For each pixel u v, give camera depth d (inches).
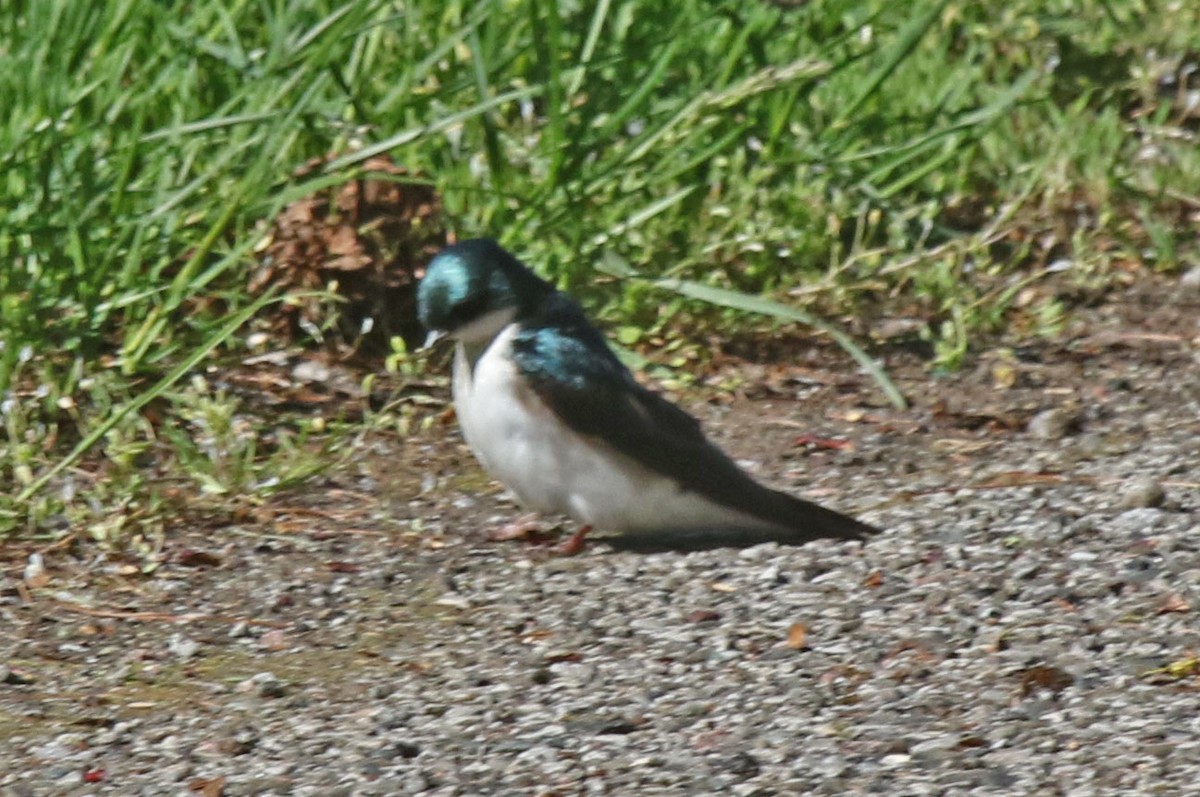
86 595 374.6
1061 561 377.7
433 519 415.8
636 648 345.4
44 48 506.9
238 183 480.4
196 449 435.8
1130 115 640.4
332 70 514.3
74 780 299.6
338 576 384.5
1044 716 311.4
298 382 479.2
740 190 548.7
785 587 370.0
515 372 378.9
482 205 534.9
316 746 309.3
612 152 556.1
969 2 650.8
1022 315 540.7
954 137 591.2
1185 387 494.3
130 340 459.5
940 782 289.4
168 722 321.1
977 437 466.6
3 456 418.3
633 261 532.1
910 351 517.0
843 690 324.8
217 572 386.3
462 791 291.7
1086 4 663.8
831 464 449.4
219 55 528.7
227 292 482.9
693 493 384.5
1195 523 394.6
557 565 387.5
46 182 470.6
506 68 576.7
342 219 494.3
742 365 506.6
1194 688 319.6
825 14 610.9
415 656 346.3
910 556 382.0
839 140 580.4
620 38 585.6
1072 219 583.5
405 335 501.0
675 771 295.7
